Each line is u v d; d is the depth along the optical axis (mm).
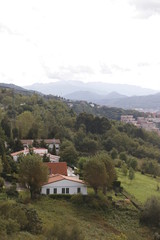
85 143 120625
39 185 55656
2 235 27344
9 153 86250
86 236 40312
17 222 31844
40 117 142875
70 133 131375
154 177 97812
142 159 120312
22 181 55812
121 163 101438
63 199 58094
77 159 91062
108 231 46188
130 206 58875
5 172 67750
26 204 50500
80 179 69562
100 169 58188
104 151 118562
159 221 52750
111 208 56375
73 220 46625
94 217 51625
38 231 32750
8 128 115500
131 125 175875
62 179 60094
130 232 47594
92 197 57906
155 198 56062
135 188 75250
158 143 167125
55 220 43844
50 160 88312
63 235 29781
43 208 50688
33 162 55844
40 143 108000
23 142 110250
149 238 47844
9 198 51406
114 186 69125
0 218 29859
